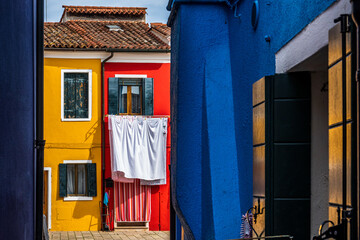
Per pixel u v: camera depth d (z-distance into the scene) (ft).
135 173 77.66
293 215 17.35
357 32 10.42
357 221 11.37
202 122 24.27
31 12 23.06
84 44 79.05
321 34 14.03
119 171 77.82
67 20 98.07
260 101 18.38
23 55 20.93
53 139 78.74
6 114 18.08
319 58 15.37
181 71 24.56
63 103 79.36
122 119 78.18
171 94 28.96
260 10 20.40
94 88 79.71
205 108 24.09
